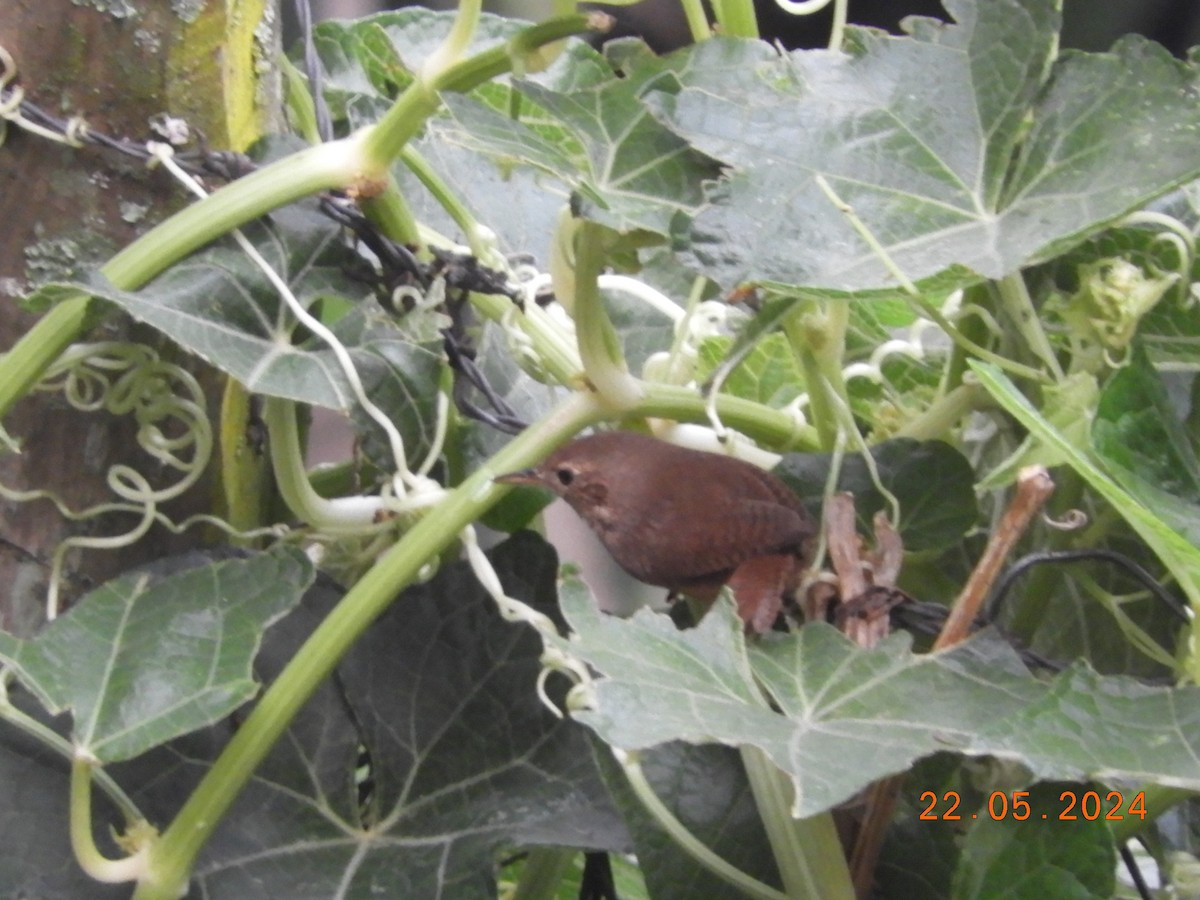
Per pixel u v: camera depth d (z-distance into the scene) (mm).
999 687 513
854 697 511
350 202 578
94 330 572
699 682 498
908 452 593
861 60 558
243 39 591
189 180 567
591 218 523
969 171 544
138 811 533
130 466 585
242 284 563
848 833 552
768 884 559
